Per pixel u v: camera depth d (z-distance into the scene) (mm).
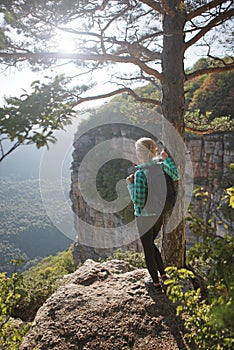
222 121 6645
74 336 3070
